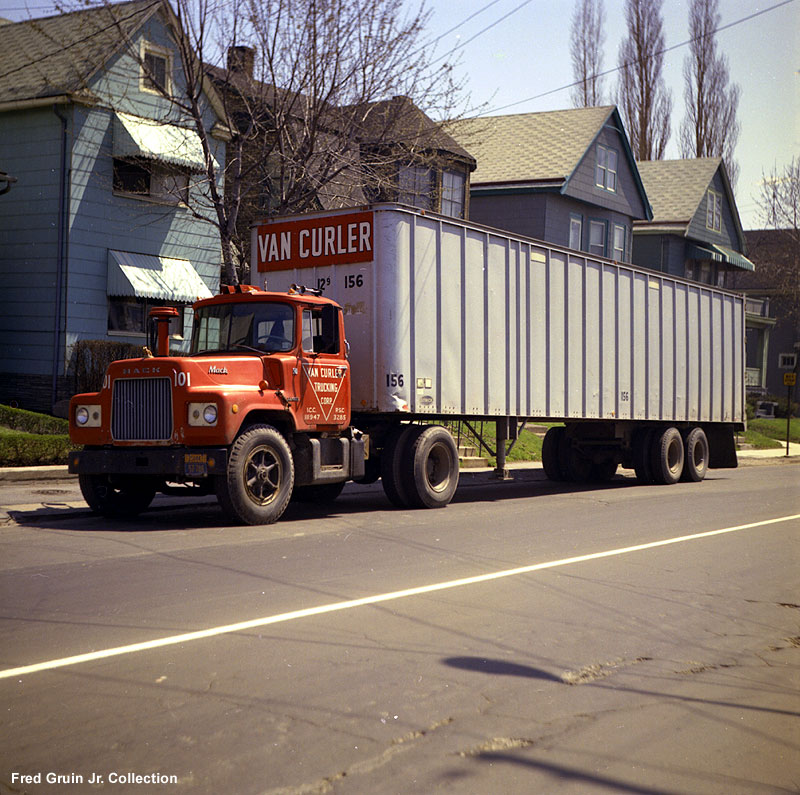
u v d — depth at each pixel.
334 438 13.35
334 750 4.46
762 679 5.93
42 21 26.34
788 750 4.70
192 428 11.59
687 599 8.16
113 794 3.96
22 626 6.61
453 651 6.22
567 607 7.63
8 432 17.80
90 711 4.91
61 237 23.36
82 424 12.34
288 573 8.66
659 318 20.28
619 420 19.52
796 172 55.53
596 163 37.44
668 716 5.14
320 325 13.21
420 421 15.73
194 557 9.43
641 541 11.38
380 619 7.00
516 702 5.25
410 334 14.02
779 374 58.59
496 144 37.97
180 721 4.79
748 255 60.50
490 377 15.60
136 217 24.64
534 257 16.66
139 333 25.09
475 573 8.92
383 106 22.80
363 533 11.43
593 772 4.33
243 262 21.78
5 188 22.28
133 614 6.98
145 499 13.09
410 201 26.19
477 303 15.34
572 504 15.53
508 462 24.09
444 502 14.72
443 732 4.75
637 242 45.16
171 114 24.47
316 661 5.89
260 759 4.33
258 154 23.11
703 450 21.78
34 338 23.78
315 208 23.02
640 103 53.47
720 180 48.00
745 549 11.00
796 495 17.80
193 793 3.97
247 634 6.46
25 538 10.67
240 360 12.19
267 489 12.20
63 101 23.00
